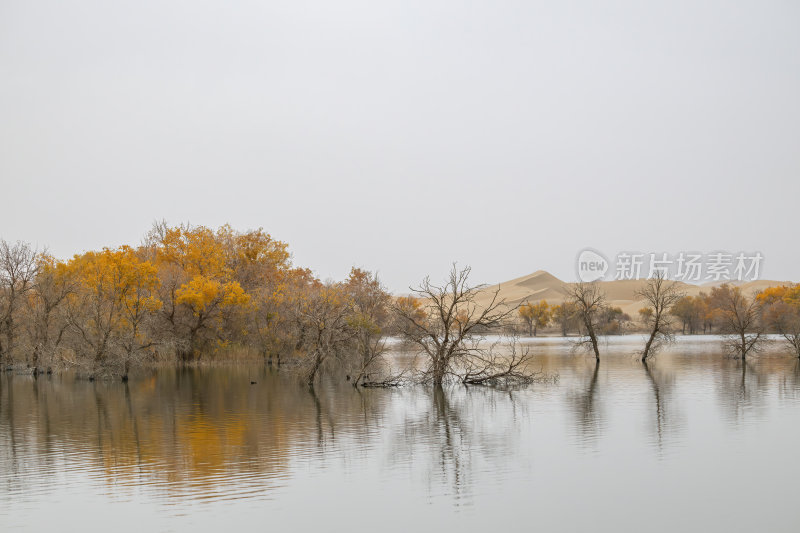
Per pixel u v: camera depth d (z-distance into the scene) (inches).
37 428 1218.0
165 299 2632.9
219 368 2522.1
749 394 1641.2
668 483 837.8
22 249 2450.8
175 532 679.1
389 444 1063.0
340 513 732.7
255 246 3235.7
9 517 723.4
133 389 1835.6
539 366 2559.1
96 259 2701.8
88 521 711.1
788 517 719.1
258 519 715.4
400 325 1951.3
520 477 867.4
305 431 1175.6
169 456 986.1
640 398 1584.6
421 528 689.0
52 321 2395.4
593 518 716.7
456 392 1742.1
